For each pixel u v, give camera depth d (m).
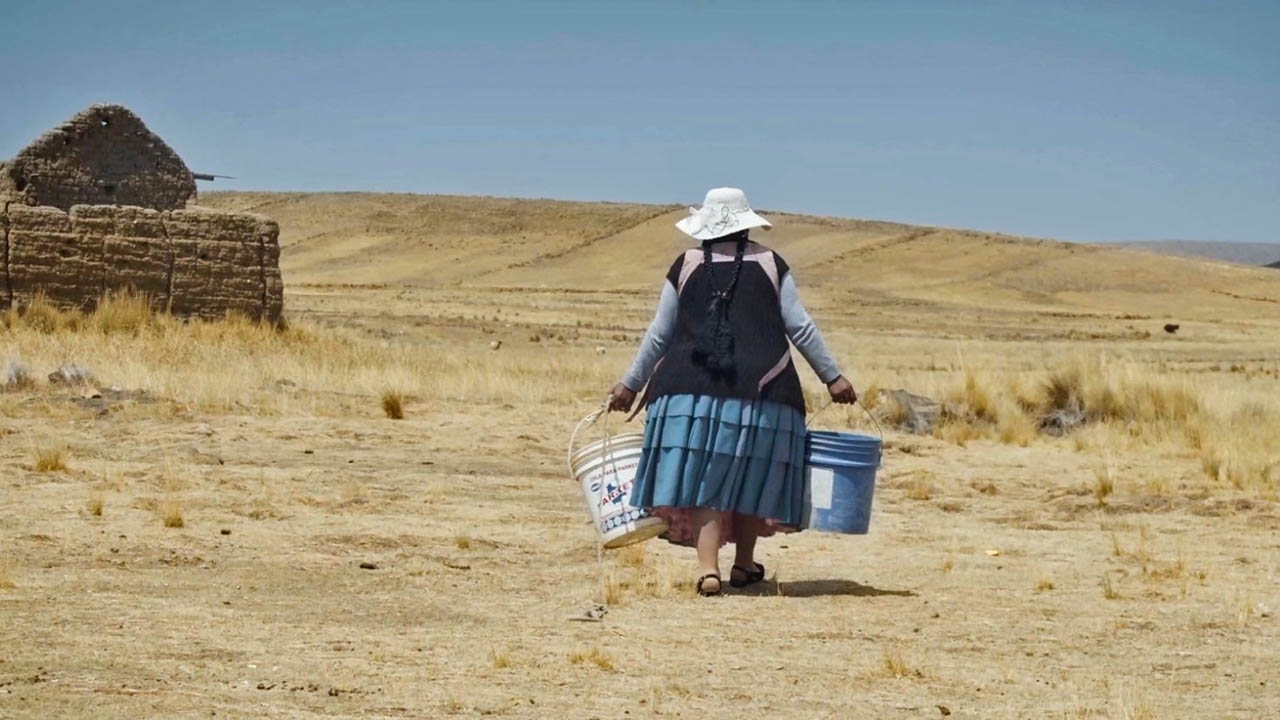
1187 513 13.91
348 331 41.03
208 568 9.41
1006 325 77.44
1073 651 7.75
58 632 7.23
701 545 9.09
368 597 8.71
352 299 75.12
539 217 155.50
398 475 14.76
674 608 8.70
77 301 30.19
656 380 9.05
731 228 8.94
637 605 8.77
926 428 21.22
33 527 10.48
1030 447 19.78
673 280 9.01
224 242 31.39
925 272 116.69
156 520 11.05
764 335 8.89
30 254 29.81
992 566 10.71
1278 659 7.61
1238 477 15.85
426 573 9.61
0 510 11.13
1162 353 56.97
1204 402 22.27
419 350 32.66
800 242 129.38
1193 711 6.46
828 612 8.69
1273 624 8.53
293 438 17.30
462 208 159.62
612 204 159.62
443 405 21.61
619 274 125.31
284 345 29.62
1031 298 105.62
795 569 10.42
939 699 6.61
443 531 11.38
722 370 8.81
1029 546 11.73
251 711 5.89
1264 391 28.44
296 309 57.91
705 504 8.84
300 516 11.75
